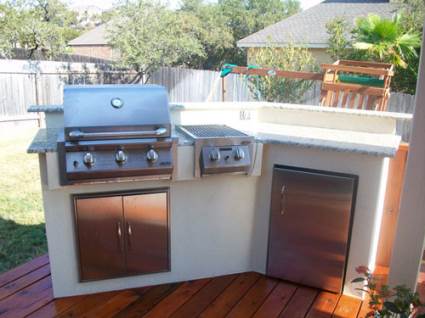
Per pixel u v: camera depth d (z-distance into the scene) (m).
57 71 8.73
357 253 2.47
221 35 17.59
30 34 10.85
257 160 2.56
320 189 2.44
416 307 1.79
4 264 2.86
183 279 2.67
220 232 2.69
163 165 2.25
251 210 2.73
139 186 2.41
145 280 2.57
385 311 1.84
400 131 6.54
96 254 2.40
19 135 7.32
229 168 2.43
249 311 2.35
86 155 2.10
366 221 2.41
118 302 2.39
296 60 8.38
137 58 10.66
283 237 2.62
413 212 1.98
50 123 2.61
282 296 2.51
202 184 2.56
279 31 11.80
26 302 2.36
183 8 19.23
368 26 7.85
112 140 2.14
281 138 2.56
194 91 9.86
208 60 17.88
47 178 2.16
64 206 2.31
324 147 2.38
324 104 4.75
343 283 2.52
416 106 1.90
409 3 9.55
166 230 2.53
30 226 3.52
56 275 2.38
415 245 2.01
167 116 2.25
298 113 3.10
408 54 7.78
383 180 2.36
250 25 20.47
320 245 2.52
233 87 8.91
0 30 10.07
